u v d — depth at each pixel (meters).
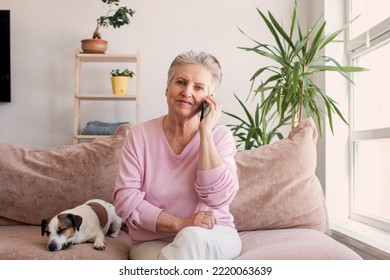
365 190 2.51
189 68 1.37
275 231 1.69
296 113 2.40
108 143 2.02
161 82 3.10
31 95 3.13
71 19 3.13
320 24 2.75
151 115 3.10
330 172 2.62
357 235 2.00
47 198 1.88
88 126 2.90
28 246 1.48
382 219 2.24
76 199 1.88
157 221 1.29
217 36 3.10
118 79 2.88
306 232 1.61
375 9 2.41
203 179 1.27
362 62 2.55
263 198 1.74
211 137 1.31
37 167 1.94
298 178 1.77
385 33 2.21
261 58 3.10
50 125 3.13
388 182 2.25
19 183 1.90
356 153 2.60
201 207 1.35
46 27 3.13
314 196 1.77
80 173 1.91
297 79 2.09
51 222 1.50
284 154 1.82
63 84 3.13
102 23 2.92
